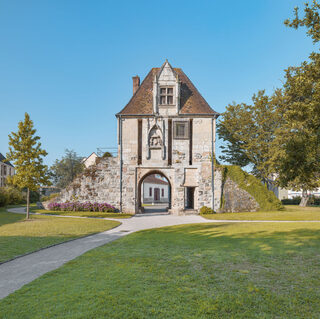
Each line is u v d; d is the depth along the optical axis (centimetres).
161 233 1298
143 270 658
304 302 475
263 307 455
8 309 448
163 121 2670
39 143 2041
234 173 2689
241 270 657
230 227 1470
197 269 666
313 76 813
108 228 1508
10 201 3838
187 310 441
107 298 487
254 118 3422
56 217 2181
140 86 2900
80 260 768
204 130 2675
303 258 761
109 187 2670
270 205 2658
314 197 4131
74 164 5016
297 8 833
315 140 764
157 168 2650
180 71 3014
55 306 457
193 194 2766
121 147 2677
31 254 868
